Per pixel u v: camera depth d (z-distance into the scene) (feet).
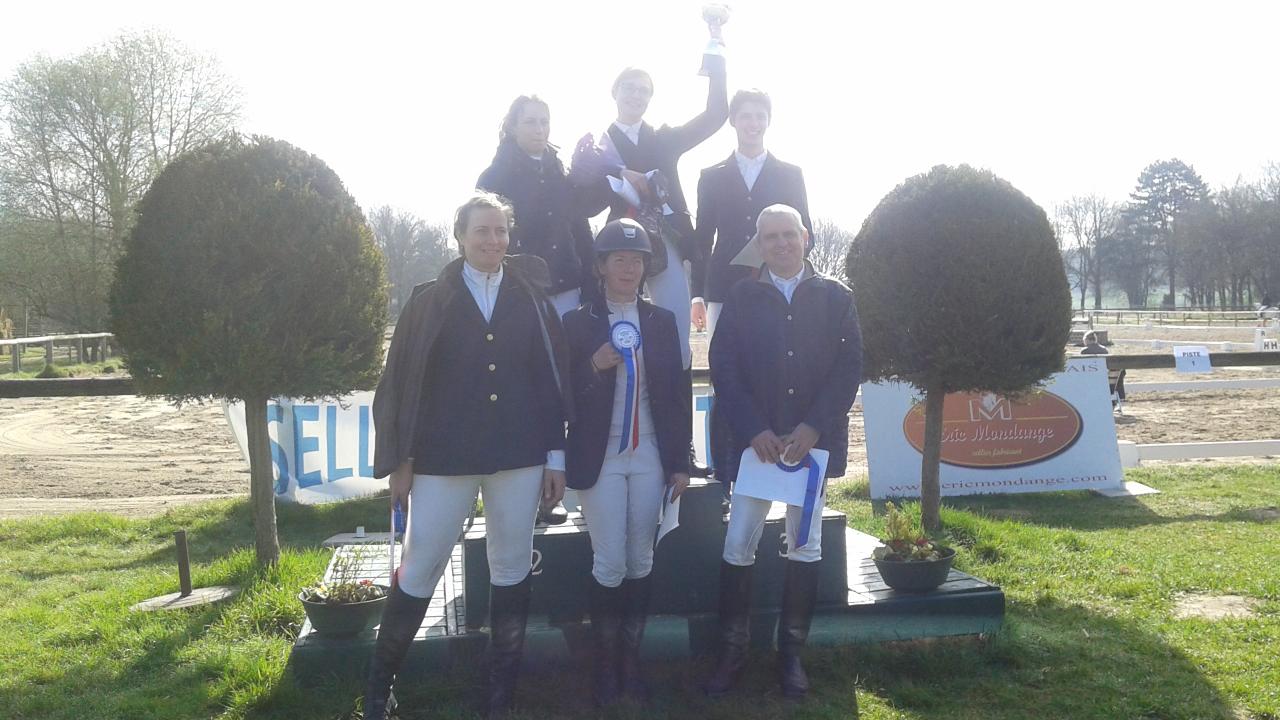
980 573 20.12
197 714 13.21
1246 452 35.29
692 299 17.95
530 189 15.51
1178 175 244.83
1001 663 14.92
